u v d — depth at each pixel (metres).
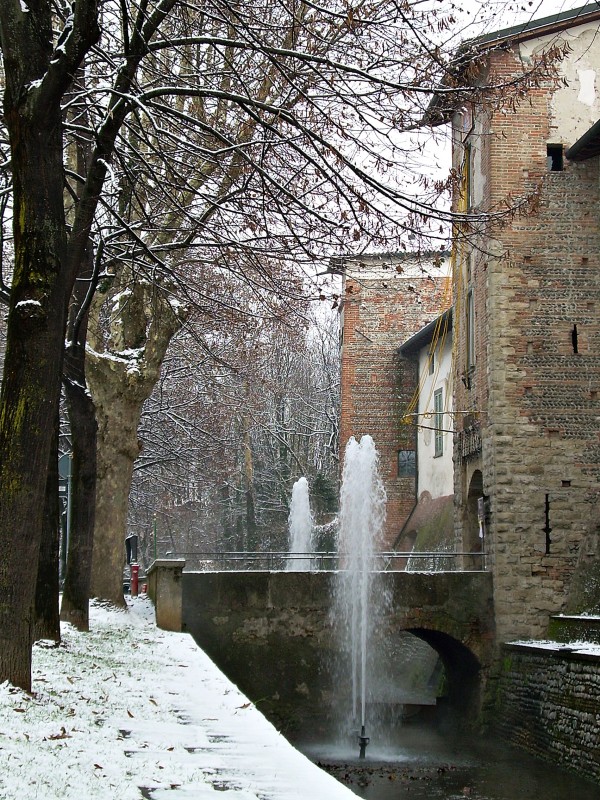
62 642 17.09
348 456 33.75
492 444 28.97
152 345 27.14
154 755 8.76
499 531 28.55
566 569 28.52
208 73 15.84
